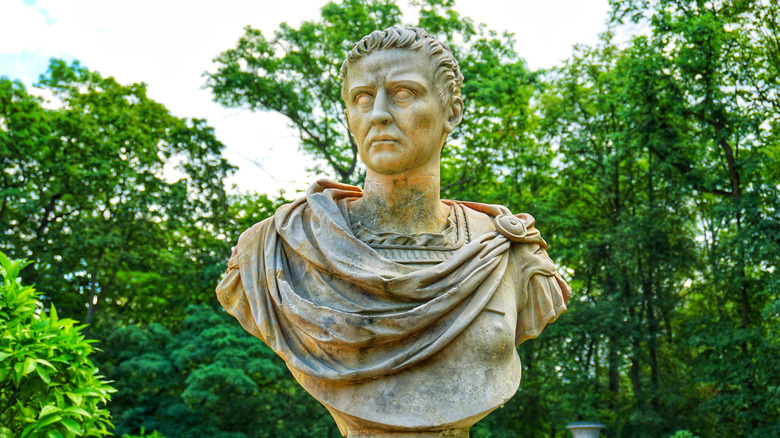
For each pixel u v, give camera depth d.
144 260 14.02
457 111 2.55
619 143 12.30
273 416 11.58
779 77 11.83
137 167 14.03
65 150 13.48
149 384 11.82
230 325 11.77
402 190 2.47
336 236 2.35
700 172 11.98
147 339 12.10
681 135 12.12
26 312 3.12
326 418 11.42
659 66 11.68
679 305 14.11
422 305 2.21
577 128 14.53
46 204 13.49
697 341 11.52
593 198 15.00
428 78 2.45
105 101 14.26
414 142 2.42
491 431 11.41
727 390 11.74
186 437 11.17
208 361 11.77
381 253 2.39
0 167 13.08
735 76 11.71
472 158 13.78
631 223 12.98
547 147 14.92
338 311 2.23
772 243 10.75
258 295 2.41
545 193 14.80
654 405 12.88
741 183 12.16
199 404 11.90
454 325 2.23
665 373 13.38
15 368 2.89
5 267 3.20
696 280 14.24
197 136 13.52
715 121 11.84
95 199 13.80
